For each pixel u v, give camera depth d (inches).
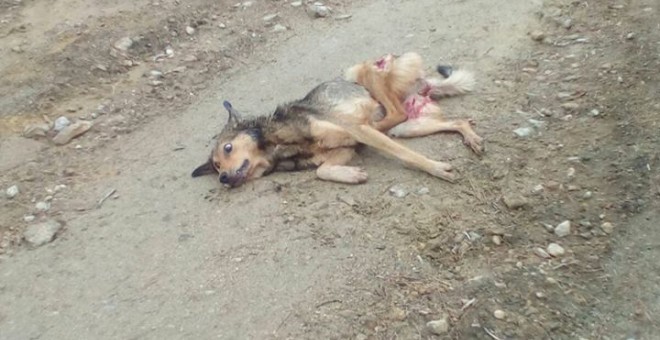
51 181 121.3
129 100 138.3
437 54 141.7
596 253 99.0
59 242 109.9
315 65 144.7
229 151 114.4
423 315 92.6
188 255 104.5
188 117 134.4
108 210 114.5
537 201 106.3
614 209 104.0
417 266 98.4
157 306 98.1
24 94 137.7
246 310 95.7
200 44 153.2
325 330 92.0
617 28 139.1
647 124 115.0
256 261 101.7
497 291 94.6
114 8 159.8
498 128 118.9
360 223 104.6
